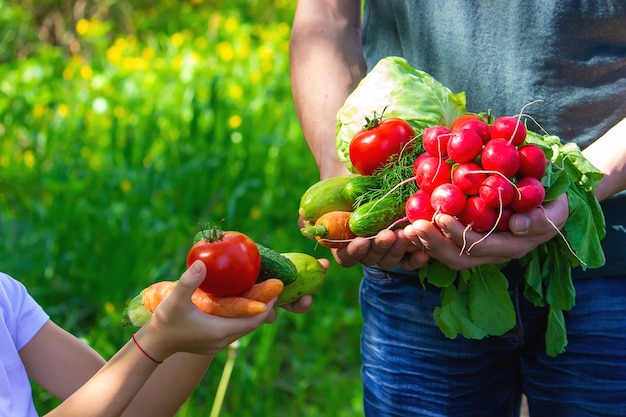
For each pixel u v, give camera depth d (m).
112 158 4.94
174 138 5.30
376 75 1.91
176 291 1.45
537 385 2.05
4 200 4.58
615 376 1.96
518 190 1.62
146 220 4.17
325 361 3.79
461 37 1.99
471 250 1.67
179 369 1.79
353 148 1.83
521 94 1.96
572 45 1.91
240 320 1.50
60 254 4.07
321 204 1.82
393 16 2.15
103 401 1.48
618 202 1.92
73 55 8.14
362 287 2.25
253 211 4.55
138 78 6.43
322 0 2.31
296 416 3.43
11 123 5.40
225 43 7.52
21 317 1.85
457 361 2.07
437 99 1.87
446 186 1.63
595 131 1.95
